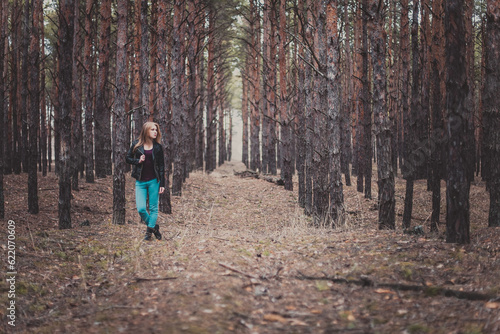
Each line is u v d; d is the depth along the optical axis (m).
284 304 3.31
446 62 4.66
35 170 9.15
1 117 10.11
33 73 9.54
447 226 4.73
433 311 3.07
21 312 3.37
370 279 3.77
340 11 17.94
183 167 16.14
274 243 5.59
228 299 3.27
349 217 9.74
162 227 7.84
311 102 11.84
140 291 3.68
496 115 5.67
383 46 7.12
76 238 5.68
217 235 6.41
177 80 13.06
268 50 17.77
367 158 14.06
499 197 5.61
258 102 23.88
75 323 3.10
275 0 14.41
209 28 20.81
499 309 2.91
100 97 14.95
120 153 7.62
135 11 15.61
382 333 2.72
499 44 5.68
